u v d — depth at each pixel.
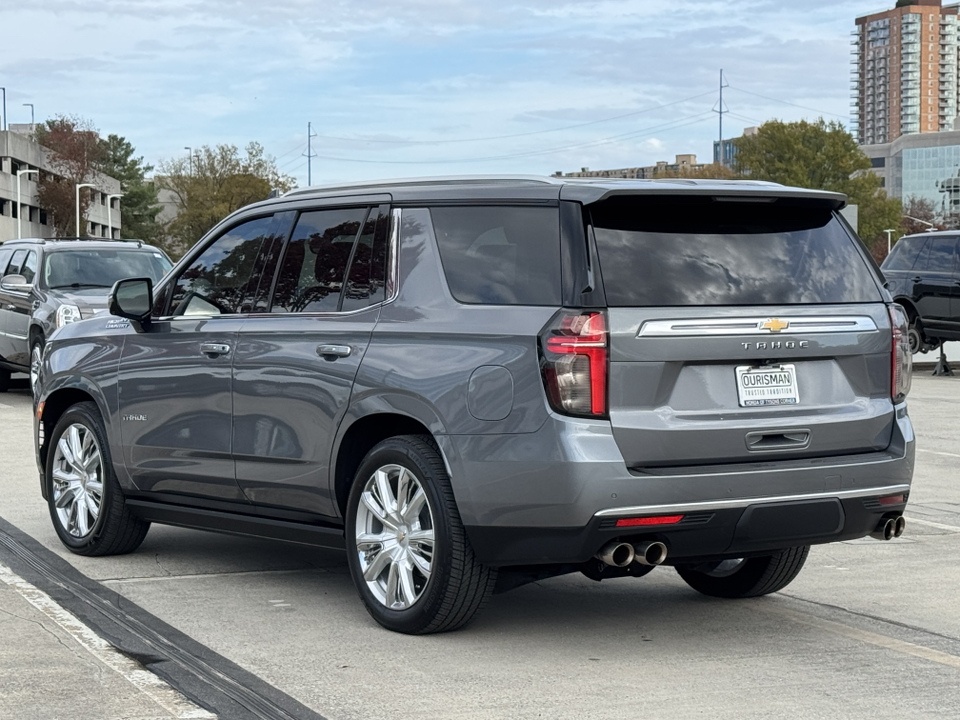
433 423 5.36
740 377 5.26
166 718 4.45
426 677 4.99
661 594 6.56
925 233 22.77
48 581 6.64
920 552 7.65
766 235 5.45
